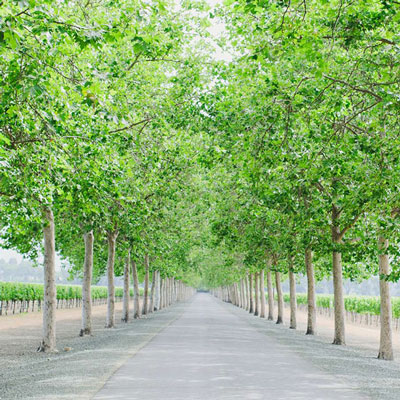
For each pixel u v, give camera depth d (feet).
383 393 32.37
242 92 56.39
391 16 36.88
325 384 34.96
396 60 40.60
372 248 65.46
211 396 29.71
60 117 33.42
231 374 38.55
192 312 176.04
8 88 30.45
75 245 106.52
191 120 57.11
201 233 130.00
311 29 35.81
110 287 99.14
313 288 92.58
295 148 46.52
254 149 44.75
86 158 40.14
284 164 49.75
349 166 48.67
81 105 39.14
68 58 36.68
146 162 55.98
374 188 40.50
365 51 44.32
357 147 43.62
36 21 28.17
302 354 54.39
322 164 46.32
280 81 46.57
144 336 73.10
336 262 74.79
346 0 36.27
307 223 58.54
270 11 39.55
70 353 55.77
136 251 108.78
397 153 39.70
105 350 53.42
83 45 28.27
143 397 29.14
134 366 42.06
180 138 63.26
